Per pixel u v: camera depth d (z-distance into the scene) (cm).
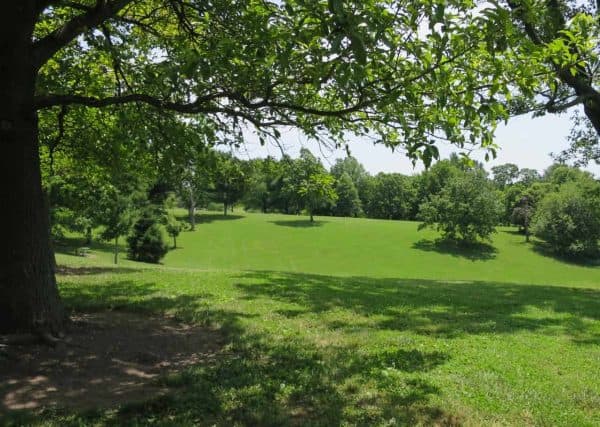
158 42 962
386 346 814
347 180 11275
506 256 6506
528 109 1292
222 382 600
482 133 557
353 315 1045
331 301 1187
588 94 1311
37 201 706
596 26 664
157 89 787
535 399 597
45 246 718
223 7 704
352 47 404
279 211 10756
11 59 666
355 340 837
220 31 732
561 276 5509
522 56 538
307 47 521
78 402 522
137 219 3741
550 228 6581
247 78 629
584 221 6391
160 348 732
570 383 665
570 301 1399
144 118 891
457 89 574
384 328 945
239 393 566
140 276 1471
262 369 656
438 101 536
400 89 551
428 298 1338
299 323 944
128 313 956
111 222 3472
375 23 422
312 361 703
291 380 619
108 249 4884
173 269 1808
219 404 533
